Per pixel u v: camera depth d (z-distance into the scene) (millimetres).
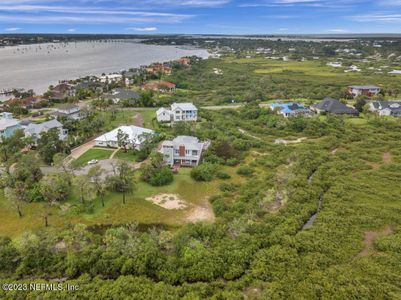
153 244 36031
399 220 43594
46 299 29297
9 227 41844
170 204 48562
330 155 66188
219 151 65812
